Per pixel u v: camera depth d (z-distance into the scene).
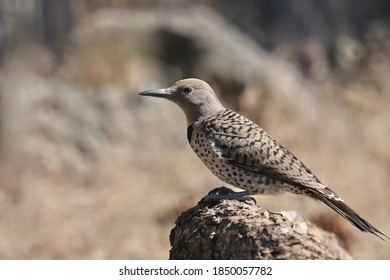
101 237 13.23
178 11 20.75
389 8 24.25
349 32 23.41
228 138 8.38
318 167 15.27
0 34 18.95
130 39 19.05
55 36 19.47
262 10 24.14
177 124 16.80
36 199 14.52
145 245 12.89
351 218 8.09
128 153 16.11
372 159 15.65
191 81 8.91
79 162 15.85
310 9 23.89
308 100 18.69
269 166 8.23
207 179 14.71
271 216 7.05
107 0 20.83
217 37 19.64
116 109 16.75
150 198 14.26
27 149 15.73
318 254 6.16
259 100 17.66
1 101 16.16
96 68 18.28
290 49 22.20
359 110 18.81
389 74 20.42
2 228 13.49
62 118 16.36
